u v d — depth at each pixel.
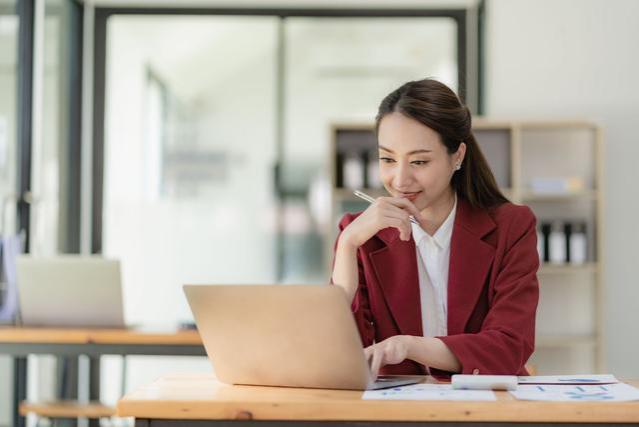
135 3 6.04
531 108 5.59
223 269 5.98
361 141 5.48
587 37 5.58
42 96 5.29
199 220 6.00
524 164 5.50
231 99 6.03
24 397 4.85
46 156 5.36
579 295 5.45
